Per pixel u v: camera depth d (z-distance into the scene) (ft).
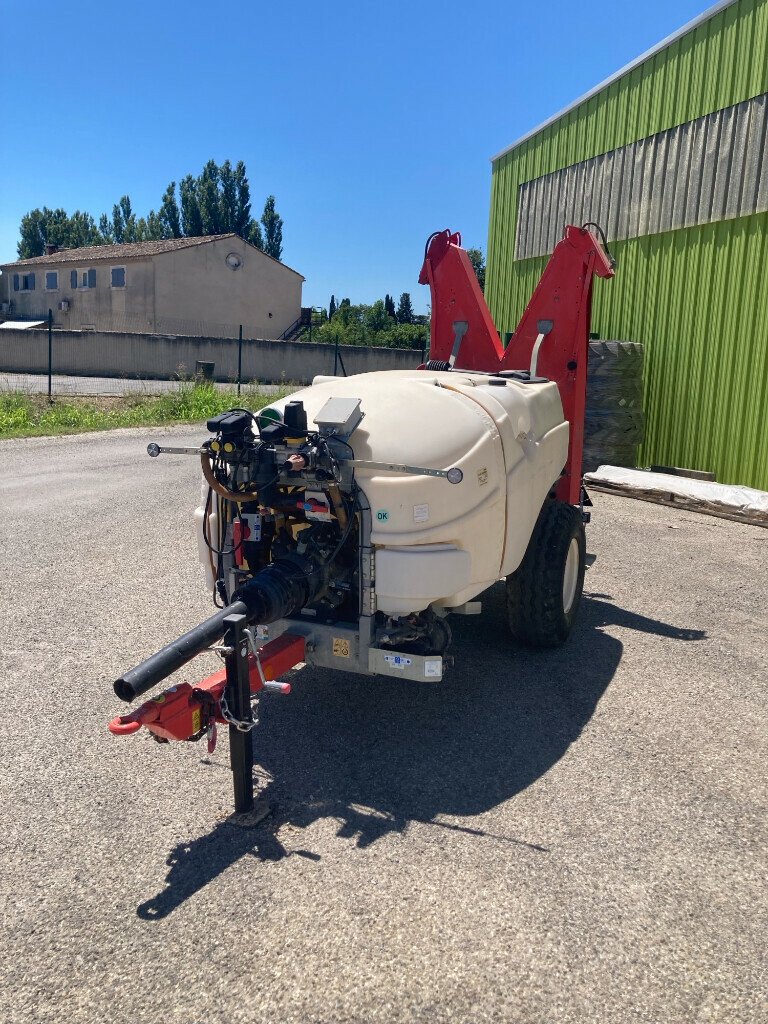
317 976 8.18
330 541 12.45
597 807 11.28
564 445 17.25
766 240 31.83
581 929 8.88
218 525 13.21
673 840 10.54
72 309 145.48
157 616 18.31
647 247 39.55
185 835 10.50
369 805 11.25
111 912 9.10
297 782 11.84
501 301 54.49
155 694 14.47
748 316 32.99
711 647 17.40
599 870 9.91
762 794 11.71
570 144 45.55
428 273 21.62
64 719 13.53
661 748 12.99
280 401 13.20
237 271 140.77
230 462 11.94
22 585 20.40
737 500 30.12
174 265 132.05
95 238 246.27
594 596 20.90
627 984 8.14
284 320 150.00
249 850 10.21
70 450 44.06
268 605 11.10
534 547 15.71
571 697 14.80
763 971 8.34
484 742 13.10
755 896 9.50
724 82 33.73
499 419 13.15
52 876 9.70
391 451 11.78
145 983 8.10
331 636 12.35
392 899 9.32
